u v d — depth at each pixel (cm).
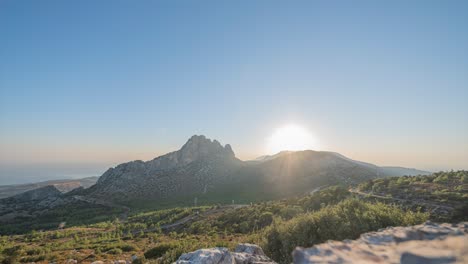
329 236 2345
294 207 7125
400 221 2414
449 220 3222
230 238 5675
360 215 2594
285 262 2189
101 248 5947
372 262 511
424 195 5412
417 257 510
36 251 6191
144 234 10306
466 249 516
